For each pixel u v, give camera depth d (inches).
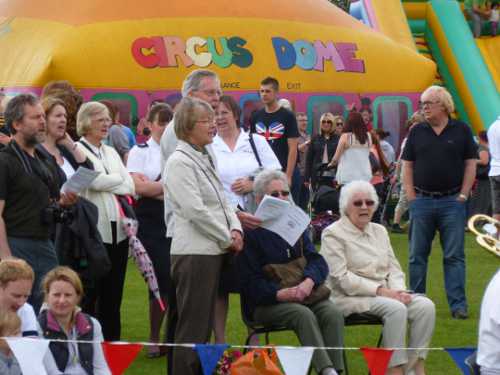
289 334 418.6
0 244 311.9
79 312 285.9
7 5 976.3
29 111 316.5
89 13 936.9
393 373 326.0
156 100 912.3
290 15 1001.5
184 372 309.7
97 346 281.7
